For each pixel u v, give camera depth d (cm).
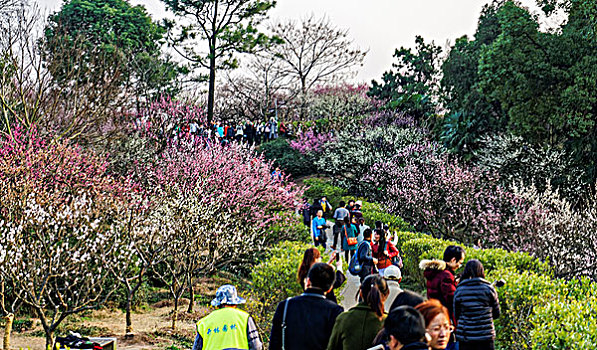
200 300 1331
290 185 1884
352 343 438
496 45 2461
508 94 2466
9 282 1016
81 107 2030
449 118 3058
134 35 4238
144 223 1102
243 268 1622
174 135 2331
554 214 1497
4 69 1886
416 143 2828
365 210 2150
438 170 2136
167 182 1644
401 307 351
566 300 773
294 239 1698
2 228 992
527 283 827
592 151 2225
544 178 2191
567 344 597
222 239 1229
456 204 1873
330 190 2684
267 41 4250
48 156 1501
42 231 932
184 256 1163
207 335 509
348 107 4447
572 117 2225
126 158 1983
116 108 2159
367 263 1177
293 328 471
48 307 1133
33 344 923
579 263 1288
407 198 2098
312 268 490
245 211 1614
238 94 4697
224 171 1727
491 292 612
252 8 4116
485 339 603
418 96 3656
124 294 1206
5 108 1902
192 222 1152
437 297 669
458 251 686
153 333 1030
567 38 2284
